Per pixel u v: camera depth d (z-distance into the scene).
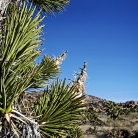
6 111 2.15
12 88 2.20
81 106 2.77
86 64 3.44
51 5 4.04
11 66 2.31
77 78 3.35
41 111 2.78
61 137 2.72
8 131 2.14
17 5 2.66
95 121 35.75
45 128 2.66
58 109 2.71
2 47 2.29
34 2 3.91
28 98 2.97
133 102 72.50
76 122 2.78
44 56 4.11
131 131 29.33
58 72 3.96
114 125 34.47
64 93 2.82
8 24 2.38
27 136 2.22
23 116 2.23
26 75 2.35
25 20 2.43
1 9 2.29
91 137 26.67
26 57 2.45
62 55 5.06
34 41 2.53
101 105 70.94
